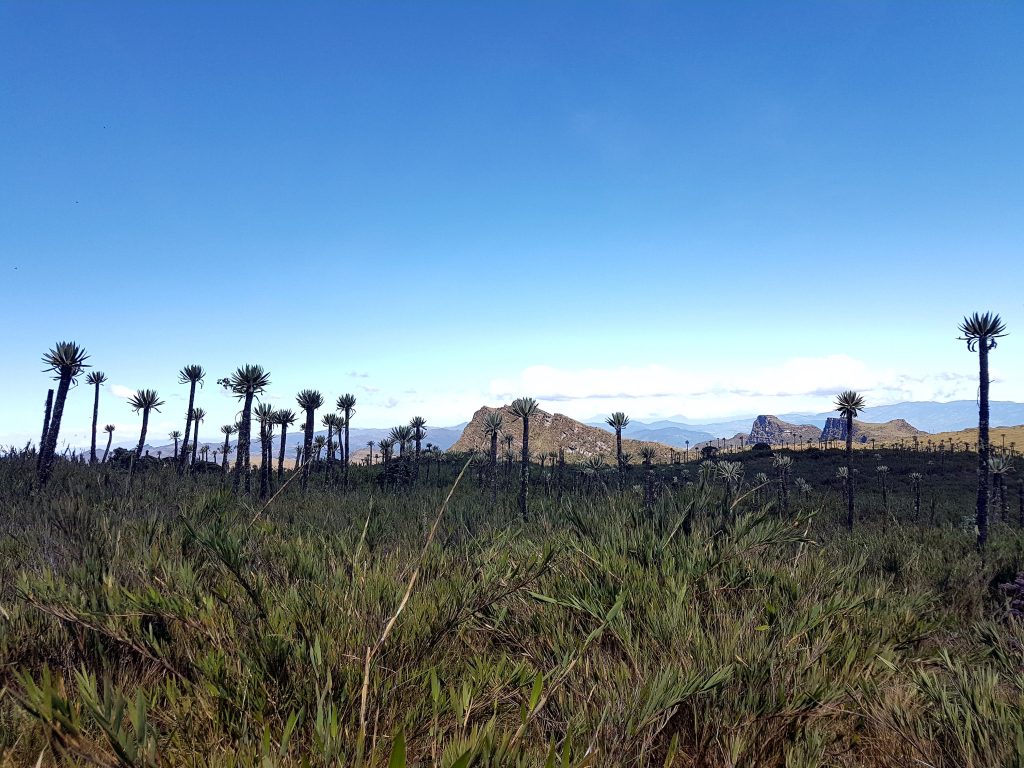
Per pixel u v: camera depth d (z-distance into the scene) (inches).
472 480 983.0
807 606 158.4
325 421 1143.0
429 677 109.9
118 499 306.2
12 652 110.4
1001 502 1146.7
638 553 194.2
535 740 98.9
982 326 589.6
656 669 121.8
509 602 156.6
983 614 265.4
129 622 115.6
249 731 91.9
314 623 121.0
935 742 110.9
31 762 81.8
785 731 114.9
